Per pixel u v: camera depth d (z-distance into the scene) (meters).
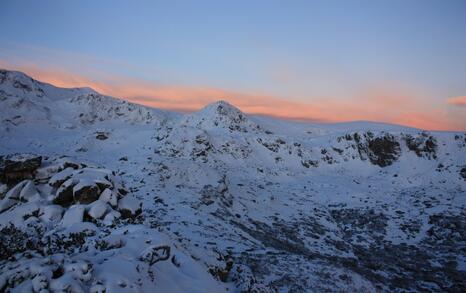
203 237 31.08
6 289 8.34
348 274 26.19
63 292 8.42
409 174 78.50
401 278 35.09
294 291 22.16
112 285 9.38
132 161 63.28
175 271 12.91
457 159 79.31
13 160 19.20
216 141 84.69
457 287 33.78
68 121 121.12
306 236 45.28
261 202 56.19
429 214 54.69
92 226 14.78
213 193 50.12
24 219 15.66
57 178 18.86
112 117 138.62
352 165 88.00
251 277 18.36
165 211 38.03
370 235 49.06
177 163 58.72
